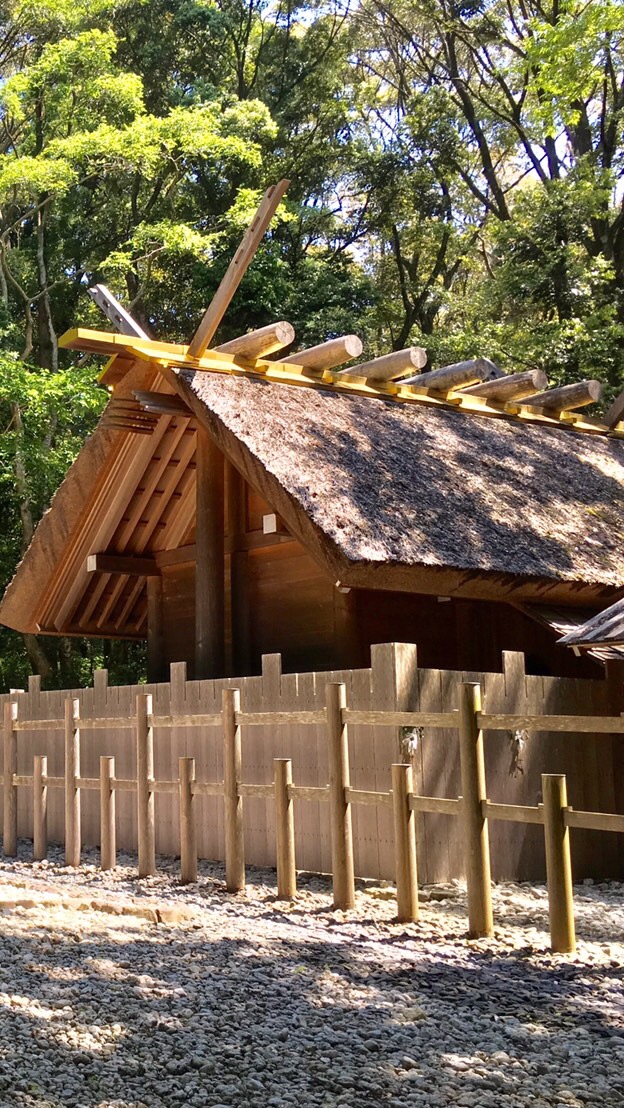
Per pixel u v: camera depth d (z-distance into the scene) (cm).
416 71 3275
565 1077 397
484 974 537
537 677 829
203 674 1098
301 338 2778
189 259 2811
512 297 2561
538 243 2492
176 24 2983
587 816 564
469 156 3148
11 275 2420
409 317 3177
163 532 1336
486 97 3134
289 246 3092
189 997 487
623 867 874
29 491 2189
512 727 593
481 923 610
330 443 1027
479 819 613
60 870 900
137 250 2770
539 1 2797
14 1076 373
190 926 647
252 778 870
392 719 659
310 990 507
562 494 1144
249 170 2984
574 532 1077
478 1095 378
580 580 1002
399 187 3019
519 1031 448
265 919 670
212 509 1114
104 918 669
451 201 3188
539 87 2192
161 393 1074
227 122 2647
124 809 1018
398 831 656
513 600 1001
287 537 1030
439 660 1121
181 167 2594
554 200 2469
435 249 3262
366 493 964
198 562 1116
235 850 762
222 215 2670
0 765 1202
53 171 2247
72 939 598
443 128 3052
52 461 2128
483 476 1105
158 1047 416
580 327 2338
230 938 614
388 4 3175
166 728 966
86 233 2909
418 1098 374
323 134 3156
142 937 614
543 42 2058
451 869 755
